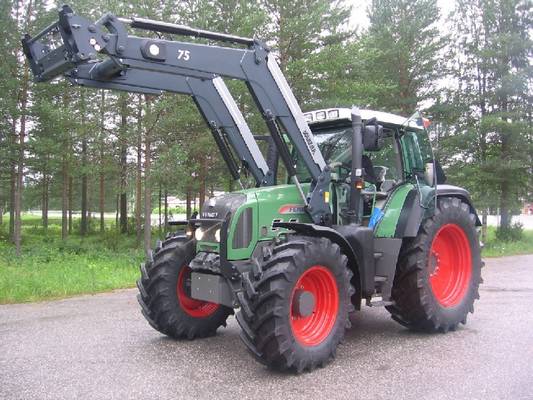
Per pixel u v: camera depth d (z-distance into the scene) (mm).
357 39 16703
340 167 5746
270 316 4305
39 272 10617
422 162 6367
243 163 5824
